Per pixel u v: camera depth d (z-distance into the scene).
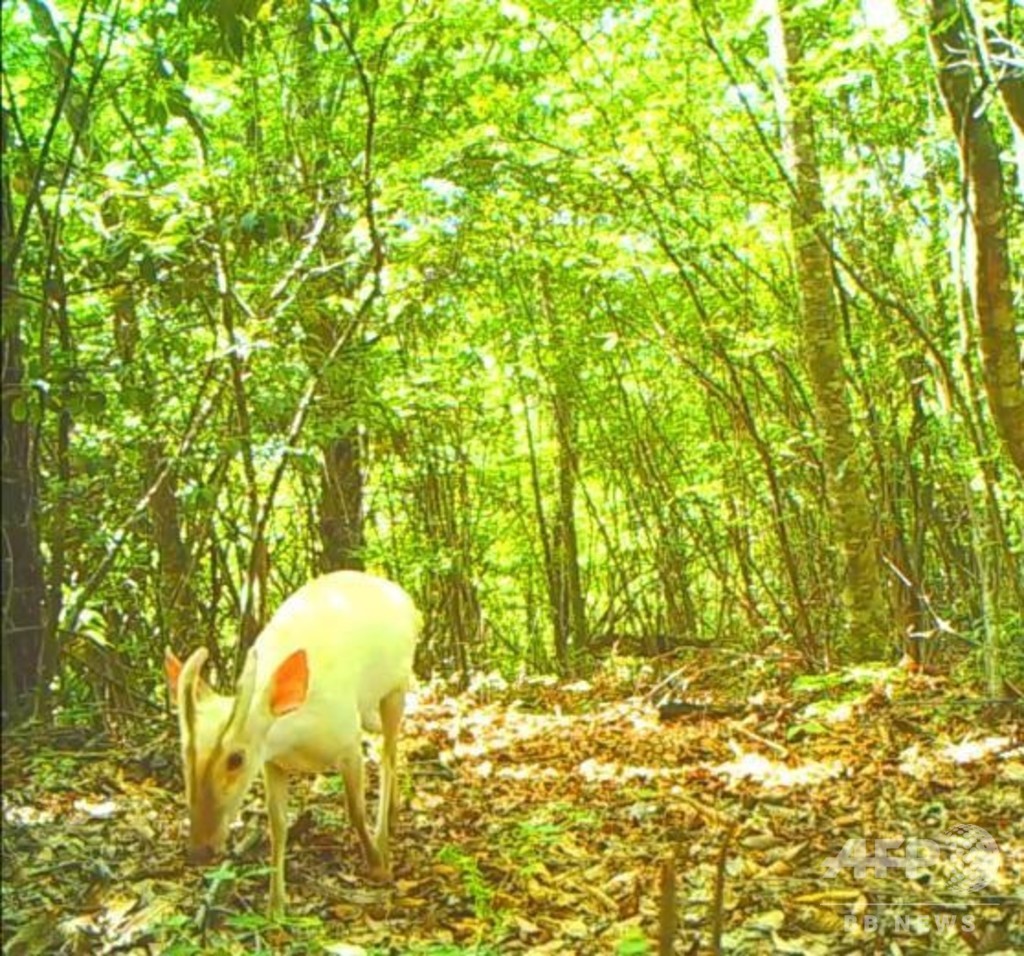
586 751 3.07
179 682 1.69
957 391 3.25
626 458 5.78
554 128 3.96
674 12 3.38
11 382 1.27
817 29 3.61
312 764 1.87
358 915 1.82
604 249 3.96
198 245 2.71
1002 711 3.09
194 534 3.41
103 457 2.96
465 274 4.02
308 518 4.61
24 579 1.25
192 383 2.98
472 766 2.94
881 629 3.86
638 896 1.85
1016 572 3.22
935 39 2.45
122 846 2.02
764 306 4.34
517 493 5.89
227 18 1.72
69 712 2.71
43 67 2.91
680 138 3.65
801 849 2.07
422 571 4.94
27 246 2.26
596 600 6.47
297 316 3.12
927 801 2.39
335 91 3.44
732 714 3.43
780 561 5.06
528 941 1.71
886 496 3.98
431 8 3.30
